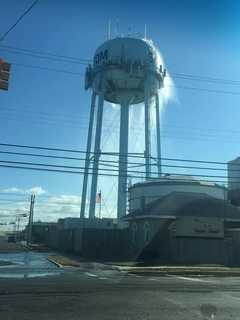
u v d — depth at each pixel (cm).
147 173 4812
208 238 4162
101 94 5491
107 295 1741
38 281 2212
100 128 5322
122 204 5897
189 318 1300
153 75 5522
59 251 6106
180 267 3366
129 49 5491
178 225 4150
